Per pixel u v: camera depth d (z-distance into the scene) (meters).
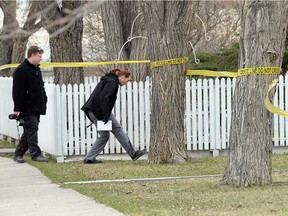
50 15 57.16
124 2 54.47
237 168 31.66
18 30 74.69
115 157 45.72
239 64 31.45
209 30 86.44
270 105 31.00
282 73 59.34
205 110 46.59
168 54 41.03
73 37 57.03
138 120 46.00
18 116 42.28
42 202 29.45
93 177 36.75
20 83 41.59
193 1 41.06
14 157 42.84
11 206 28.95
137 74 53.12
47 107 45.44
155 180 35.50
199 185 33.09
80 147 45.06
